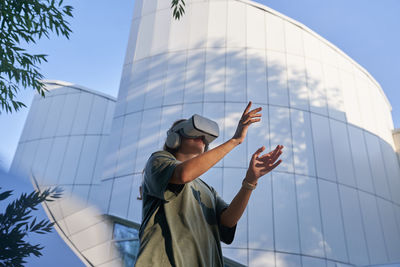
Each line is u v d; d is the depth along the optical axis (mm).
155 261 943
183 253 983
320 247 9695
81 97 17844
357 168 12117
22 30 3426
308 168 10938
